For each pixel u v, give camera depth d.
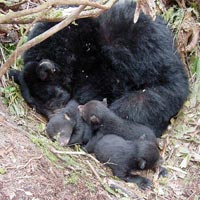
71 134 2.51
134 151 2.42
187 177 2.53
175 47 2.90
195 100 2.88
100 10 2.35
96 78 2.83
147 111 2.70
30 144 2.28
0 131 2.28
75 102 2.74
